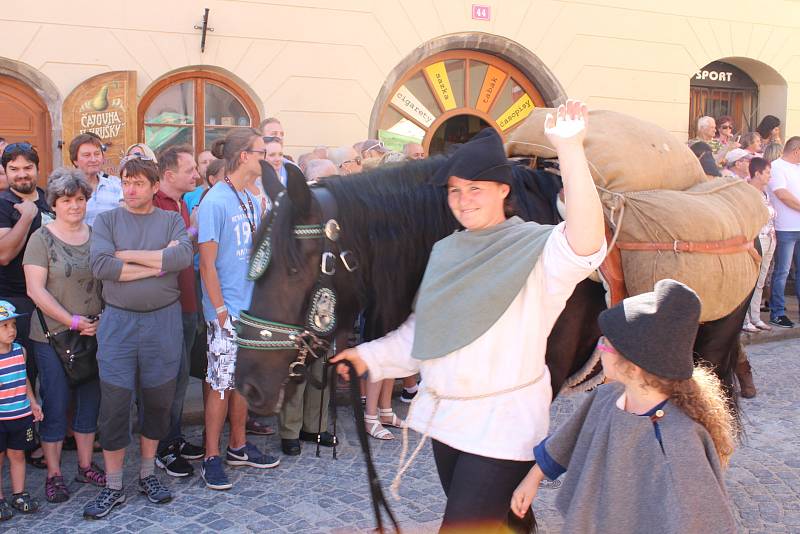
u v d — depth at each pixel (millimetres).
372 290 2621
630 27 10156
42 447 4609
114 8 7641
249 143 4355
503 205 2463
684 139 10695
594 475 2174
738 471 4652
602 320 2197
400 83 9273
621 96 10219
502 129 9984
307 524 4023
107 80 7586
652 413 2150
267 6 8250
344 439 5250
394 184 2660
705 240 3045
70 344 4234
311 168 5422
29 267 4195
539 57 9703
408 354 2609
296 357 2506
